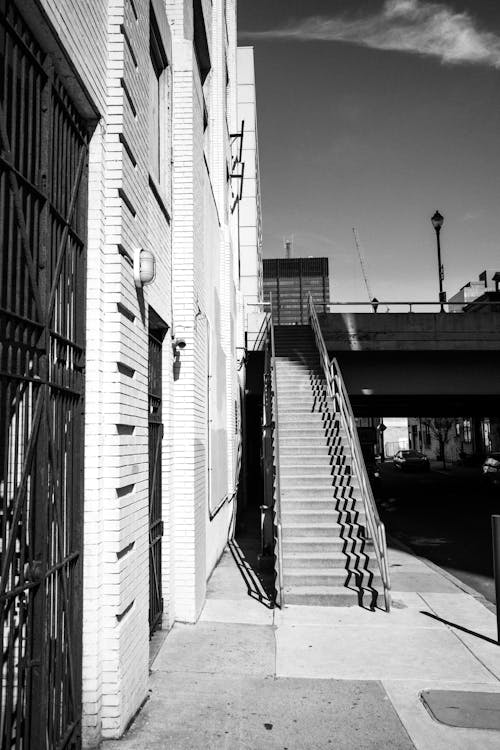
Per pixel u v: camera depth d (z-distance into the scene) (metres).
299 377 15.43
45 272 3.33
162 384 6.88
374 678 5.22
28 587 3.09
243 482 17.41
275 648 5.98
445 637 6.37
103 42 4.41
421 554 11.81
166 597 6.62
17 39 3.06
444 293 23.14
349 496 10.21
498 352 19.50
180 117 7.58
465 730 4.25
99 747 3.95
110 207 4.42
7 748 2.84
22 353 3.11
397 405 32.66
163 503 6.72
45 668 3.25
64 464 3.73
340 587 8.02
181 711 4.54
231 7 17.92
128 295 4.66
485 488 27.33
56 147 3.65
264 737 4.14
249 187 26.64
